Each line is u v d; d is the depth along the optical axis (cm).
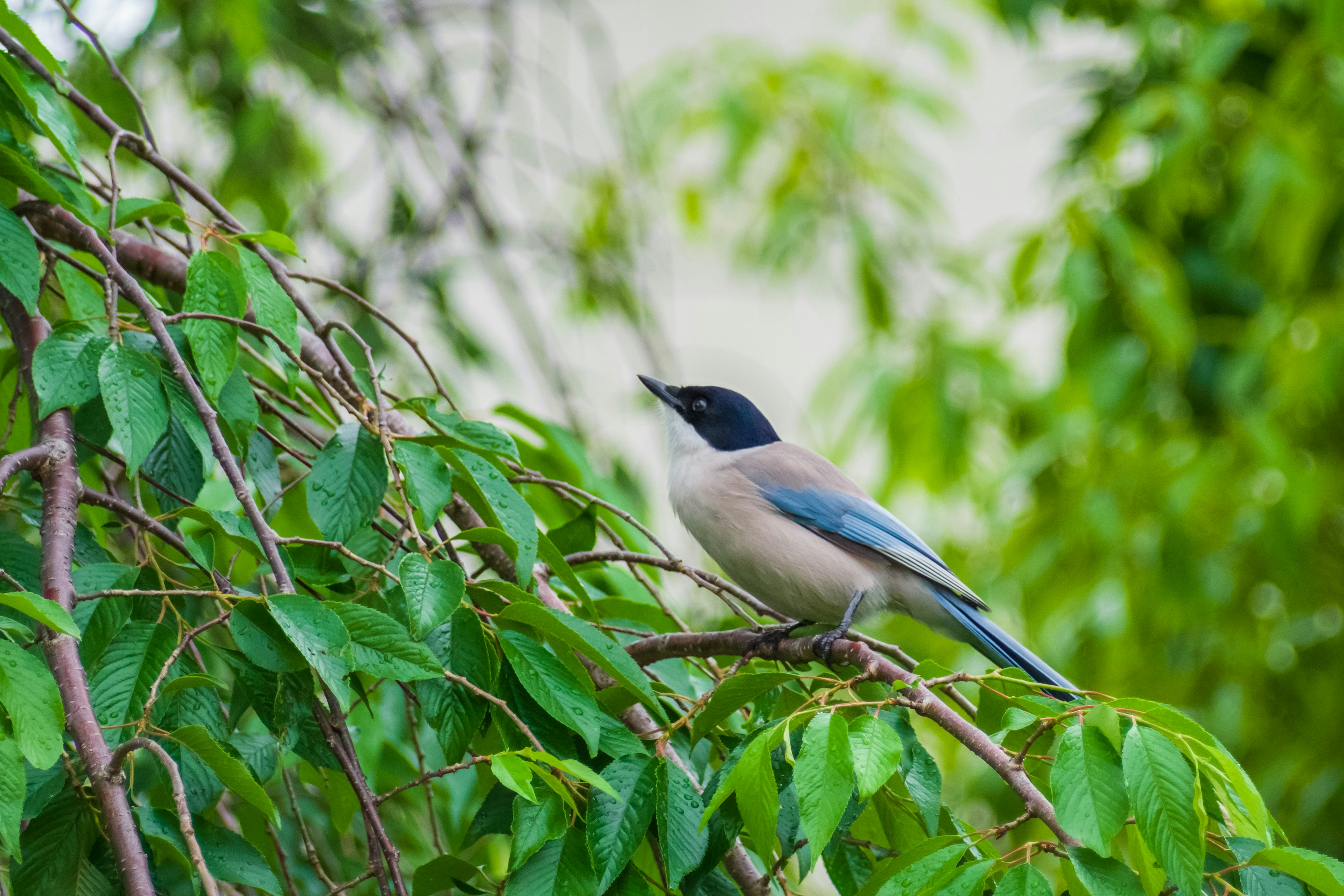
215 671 646
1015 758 435
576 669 504
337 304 1074
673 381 1208
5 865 456
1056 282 1314
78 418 567
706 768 593
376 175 1182
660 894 525
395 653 443
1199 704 1313
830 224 1455
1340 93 1246
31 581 489
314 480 506
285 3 1130
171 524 639
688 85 1465
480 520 645
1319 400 1205
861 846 534
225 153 1132
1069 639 1316
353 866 730
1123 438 1330
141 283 697
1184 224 1410
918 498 1462
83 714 405
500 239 1170
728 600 687
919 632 1427
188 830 369
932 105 1435
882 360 1360
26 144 625
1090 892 380
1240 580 1284
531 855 455
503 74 1204
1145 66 1388
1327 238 1320
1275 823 436
